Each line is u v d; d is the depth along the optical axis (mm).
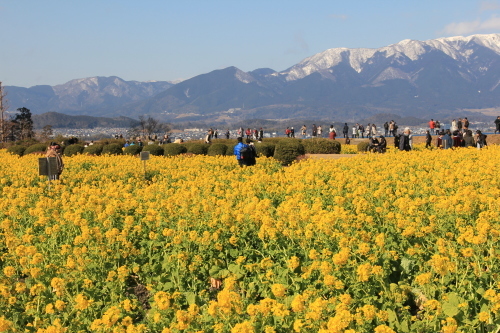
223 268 9797
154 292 8523
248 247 10234
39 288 7957
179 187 20344
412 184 16094
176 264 9344
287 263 8680
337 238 9477
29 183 23219
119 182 20828
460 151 28344
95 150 43188
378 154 28609
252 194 15406
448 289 8164
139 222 12547
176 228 11695
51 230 11320
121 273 8742
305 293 6875
